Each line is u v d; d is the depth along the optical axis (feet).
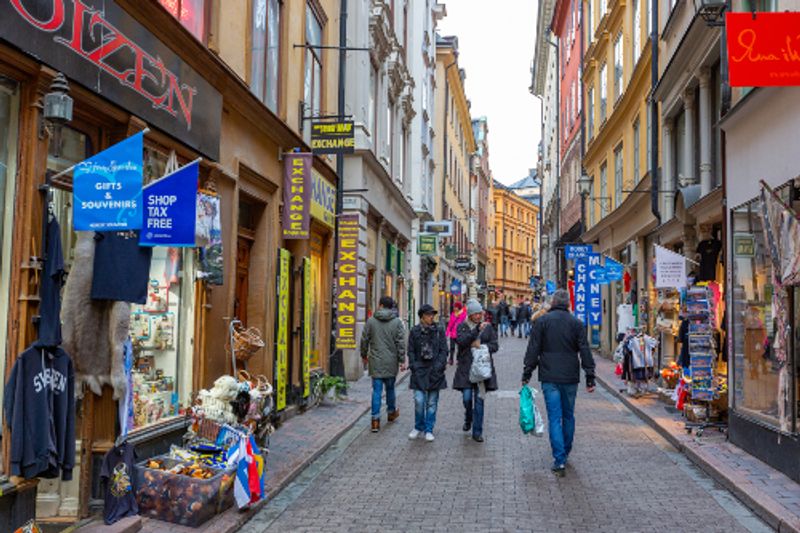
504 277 247.09
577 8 104.37
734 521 19.44
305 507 20.93
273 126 33.14
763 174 26.25
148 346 22.90
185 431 23.93
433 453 28.66
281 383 34.55
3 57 14.87
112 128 19.83
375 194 59.16
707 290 31.99
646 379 42.96
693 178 44.55
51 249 15.97
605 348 79.92
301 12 39.83
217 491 18.92
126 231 17.89
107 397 19.24
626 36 66.80
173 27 21.68
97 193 15.65
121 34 19.03
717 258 38.50
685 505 21.02
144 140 21.07
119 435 18.52
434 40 112.78
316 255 46.96
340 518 19.76
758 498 20.39
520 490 22.75
